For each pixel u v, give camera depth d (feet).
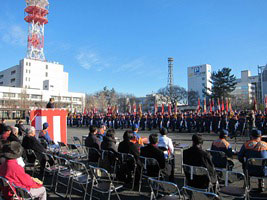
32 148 21.38
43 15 260.42
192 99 250.37
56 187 19.01
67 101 258.37
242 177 13.92
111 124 87.97
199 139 15.29
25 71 254.68
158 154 17.65
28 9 247.29
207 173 13.43
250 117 56.90
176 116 73.36
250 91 335.06
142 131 74.18
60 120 37.93
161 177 18.25
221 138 19.90
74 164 17.06
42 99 238.48
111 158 20.25
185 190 11.41
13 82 268.62
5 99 203.41
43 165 21.84
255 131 17.47
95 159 21.44
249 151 17.39
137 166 19.60
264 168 15.64
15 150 12.44
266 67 247.09
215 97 165.58
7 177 12.12
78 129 87.25
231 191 14.07
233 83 165.68
